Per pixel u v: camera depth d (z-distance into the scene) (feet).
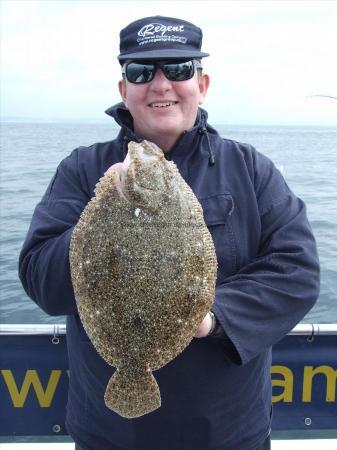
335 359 10.91
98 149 8.74
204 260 7.08
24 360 10.71
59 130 301.84
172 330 6.95
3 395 10.78
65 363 10.75
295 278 7.75
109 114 8.84
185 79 8.06
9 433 10.87
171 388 7.90
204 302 7.04
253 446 8.43
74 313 8.02
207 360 7.89
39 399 10.84
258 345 7.58
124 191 6.99
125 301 6.84
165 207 7.02
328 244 29.86
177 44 8.05
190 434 8.11
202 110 8.96
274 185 8.52
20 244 32.07
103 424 8.29
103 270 6.88
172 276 6.86
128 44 8.27
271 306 7.61
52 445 10.76
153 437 8.11
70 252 7.14
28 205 44.55
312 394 10.98
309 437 11.16
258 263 8.00
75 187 8.40
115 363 7.02
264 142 161.17
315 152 108.37
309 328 10.69
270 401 9.00
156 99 8.05
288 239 8.08
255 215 8.23
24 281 7.97
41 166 76.43
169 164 7.37
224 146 8.71
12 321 21.72
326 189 50.37
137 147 7.36
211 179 8.35
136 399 6.97
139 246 6.86
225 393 8.05
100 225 6.98
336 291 23.40
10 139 177.47
